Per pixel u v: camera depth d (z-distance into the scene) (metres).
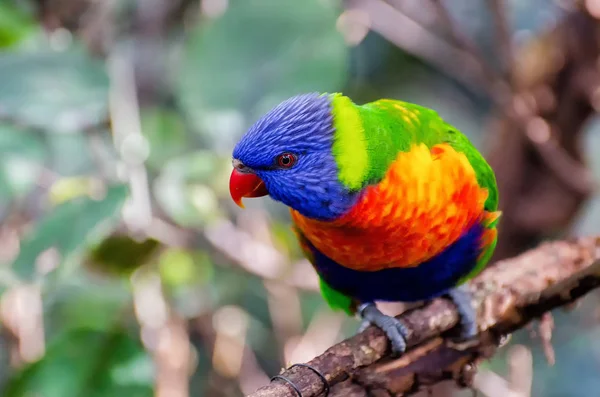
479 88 7.39
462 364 4.26
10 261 4.56
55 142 5.59
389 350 4.06
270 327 7.50
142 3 7.16
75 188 5.30
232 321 6.62
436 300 4.41
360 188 3.78
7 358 5.94
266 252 6.29
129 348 4.86
